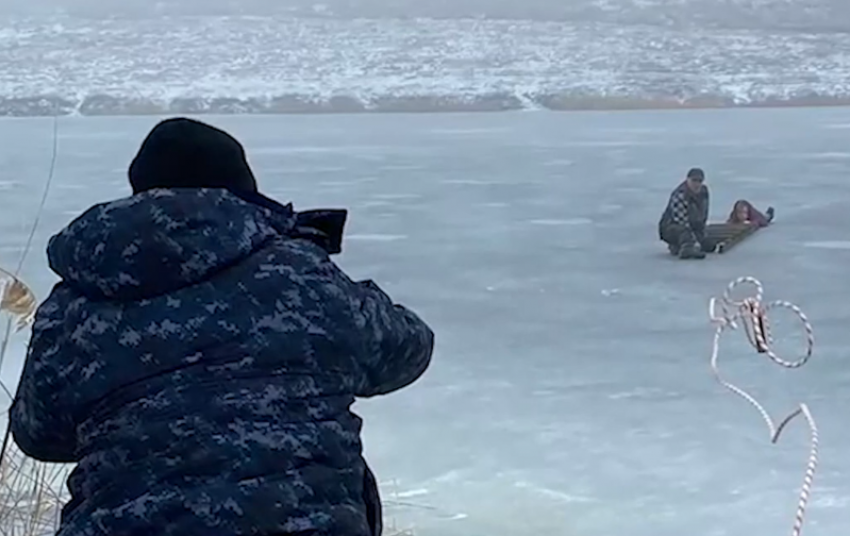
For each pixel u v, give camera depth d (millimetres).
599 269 12211
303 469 1980
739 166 22578
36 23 56156
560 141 28641
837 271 12078
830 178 20641
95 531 1949
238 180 2180
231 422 1977
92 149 27016
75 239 2074
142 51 52562
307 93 47125
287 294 2057
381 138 30281
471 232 14859
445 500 5449
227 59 52031
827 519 5289
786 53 54500
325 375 2051
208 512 1922
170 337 2008
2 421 5176
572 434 6520
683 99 46531
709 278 11695
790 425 6645
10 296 3814
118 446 1983
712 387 7527
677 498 5547
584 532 5113
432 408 6996
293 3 61812
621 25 60594
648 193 18922
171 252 2023
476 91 47438
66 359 2059
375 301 2162
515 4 63312
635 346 8727
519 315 9992
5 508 3850
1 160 24297
